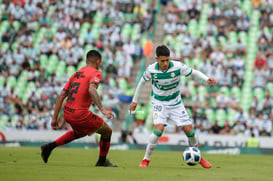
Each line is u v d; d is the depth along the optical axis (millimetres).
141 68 83500
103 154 30656
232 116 78188
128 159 40938
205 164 31812
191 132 31078
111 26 93812
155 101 31422
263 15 91812
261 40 88250
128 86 83875
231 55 86375
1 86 86188
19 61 89750
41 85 86062
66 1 97250
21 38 93312
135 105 31984
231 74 83500
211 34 90000
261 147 64125
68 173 25000
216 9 93125
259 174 28078
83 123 29766
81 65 89875
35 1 97250
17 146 68062
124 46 90250
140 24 93625
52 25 94750
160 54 29391
